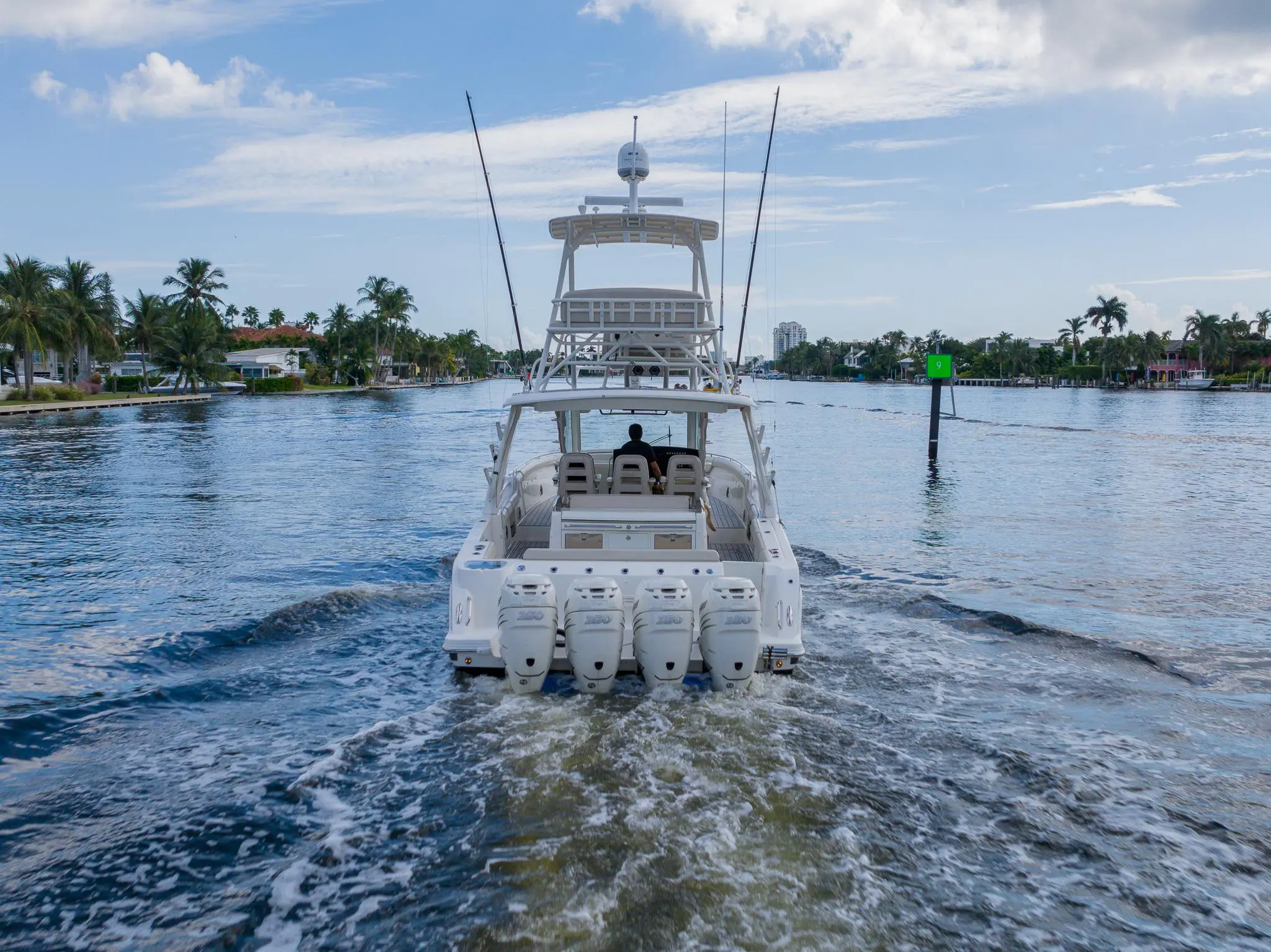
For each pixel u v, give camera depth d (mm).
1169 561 10852
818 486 18391
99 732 5484
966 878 3818
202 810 4418
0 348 61438
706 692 5793
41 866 3938
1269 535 12656
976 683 6367
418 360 140500
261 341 126562
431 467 22500
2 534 12688
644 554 6375
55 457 25078
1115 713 5848
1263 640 7547
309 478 19984
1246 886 3834
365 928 3455
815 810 4340
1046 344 153500
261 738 5375
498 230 8891
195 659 6996
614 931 3383
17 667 6762
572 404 7477
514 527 8508
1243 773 4930
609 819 4219
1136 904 3678
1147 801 4574
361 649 7184
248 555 11109
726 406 7535
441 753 4934
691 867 3816
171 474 20938
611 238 8930
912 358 179375
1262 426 41094
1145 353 130250
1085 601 8891
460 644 5832
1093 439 32469
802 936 3375
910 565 10539
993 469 21781
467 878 3762
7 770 4934
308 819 4301
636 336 8281
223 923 3508
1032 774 4836
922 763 4926
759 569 6113
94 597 8977
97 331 65062
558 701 5629
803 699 5887
